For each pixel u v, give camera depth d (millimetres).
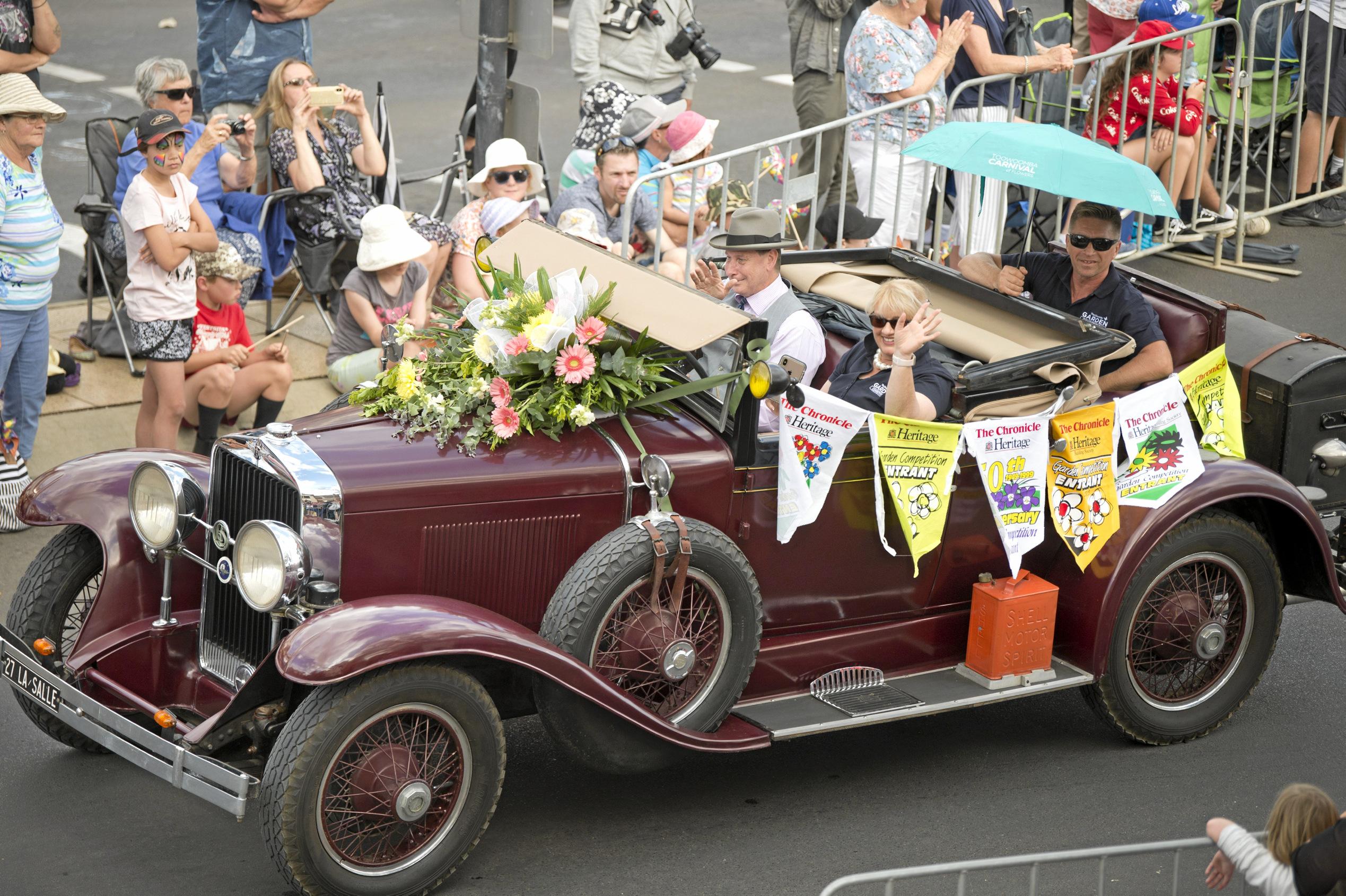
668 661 12039
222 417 19531
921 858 12445
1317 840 9344
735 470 12711
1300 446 15984
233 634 12641
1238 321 16781
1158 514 13922
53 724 13250
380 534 11789
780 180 24969
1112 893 12023
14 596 13461
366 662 10641
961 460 13617
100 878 11766
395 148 33250
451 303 22078
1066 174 14812
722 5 50031
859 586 13617
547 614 11938
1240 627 14719
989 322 14961
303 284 23391
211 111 23922
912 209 22953
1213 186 25422
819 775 13859
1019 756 14359
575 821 12859
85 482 13312
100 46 40969
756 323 12391
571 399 12477
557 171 31594
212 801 10883
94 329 22344
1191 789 13750
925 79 21781
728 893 11820
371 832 11203
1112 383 14852
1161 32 23281
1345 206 27672
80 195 29297
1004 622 13523
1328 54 26031
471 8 21750
